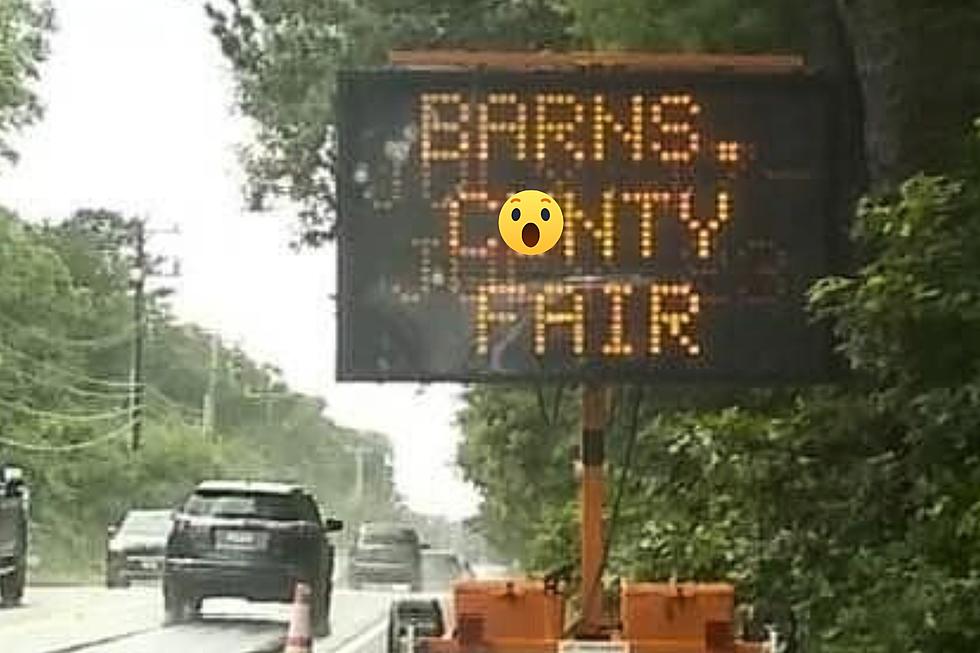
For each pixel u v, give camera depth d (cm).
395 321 2158
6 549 6375
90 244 18138
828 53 2698
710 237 2202
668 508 2978
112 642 4559
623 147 2206
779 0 2797
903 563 2159
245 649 4400
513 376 2162
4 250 15062
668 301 2188
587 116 2206
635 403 2638
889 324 2133
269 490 5400
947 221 2105
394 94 2195
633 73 2217
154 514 8738
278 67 5019
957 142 2353
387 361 2158
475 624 2167
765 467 2469
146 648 4394
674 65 2225
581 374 2169
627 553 2986
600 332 2177
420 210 2177
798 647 2373
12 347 15125
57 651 4256
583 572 2264
